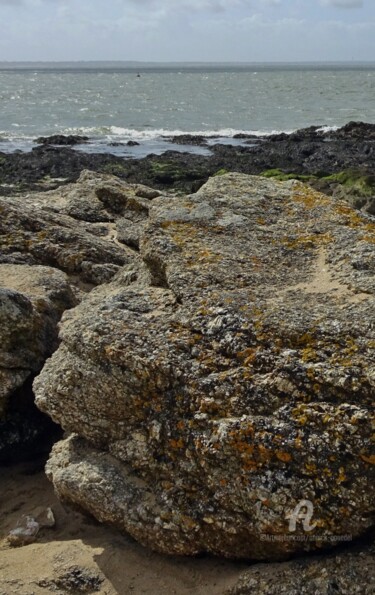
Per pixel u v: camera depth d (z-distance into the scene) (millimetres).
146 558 5605
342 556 5023
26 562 5699
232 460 5230
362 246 6809
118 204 14328
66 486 5945
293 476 5051
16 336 7723
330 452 5004
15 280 9305
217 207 7676
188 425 5512
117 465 5945
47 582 5426
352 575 4875
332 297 6102
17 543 6133
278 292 6293
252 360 5543
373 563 4902
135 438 5863
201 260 6730
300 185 8391
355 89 143375
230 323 5816
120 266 11102
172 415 5652
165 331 5961
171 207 7668
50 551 5812
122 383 5867
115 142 53562
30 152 44062
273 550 5211
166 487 5578
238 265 6684
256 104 98688
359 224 7418
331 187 30672
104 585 5371
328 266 6672
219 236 7164
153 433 5699
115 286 8141
